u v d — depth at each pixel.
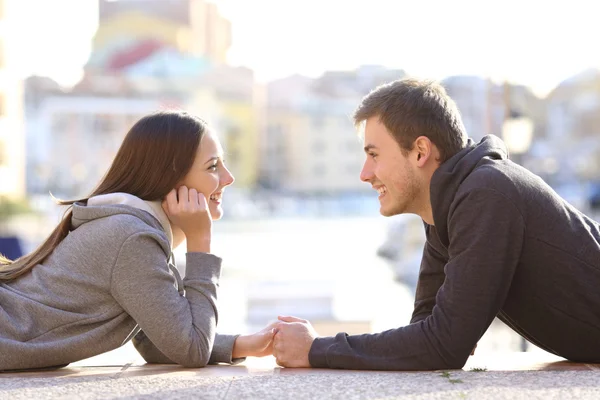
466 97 93.38
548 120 122.25
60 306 3.86
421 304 4.39
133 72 151.62
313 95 158.62
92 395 3.16
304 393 3.16
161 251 3.91
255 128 151.12
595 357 3.99
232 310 19.34
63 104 125.94
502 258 3.66
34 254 4.02
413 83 3.99
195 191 4.11
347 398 3.06
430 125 3.89
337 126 155.38
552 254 3.73
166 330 3.79
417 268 31.91
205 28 178.88
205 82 145.75
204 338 3.90
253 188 147.00
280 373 3.73
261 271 31.22
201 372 3.80
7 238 19.42
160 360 4.27
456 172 3.81
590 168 112.62
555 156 112.94
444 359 3.70
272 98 158.00
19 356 3.75
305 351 3.96
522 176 3.80
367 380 3.45
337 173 155.50
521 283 3.81
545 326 3.89
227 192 131.62
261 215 131.25
